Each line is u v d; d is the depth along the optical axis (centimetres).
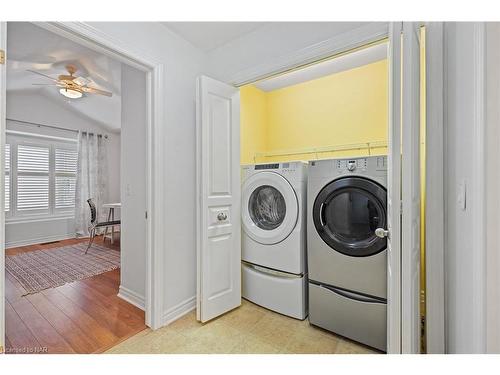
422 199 152
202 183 189
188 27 194
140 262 219
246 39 203
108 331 179
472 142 88
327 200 177
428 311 132
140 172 219
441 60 128
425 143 133
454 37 115
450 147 122
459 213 107
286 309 200
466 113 97
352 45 154
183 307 204
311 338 171
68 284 268
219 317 199
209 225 192
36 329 181
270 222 227
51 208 499
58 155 512
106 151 573
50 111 488
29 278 285
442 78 128
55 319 196
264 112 339
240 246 219
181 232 204
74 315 202
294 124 319
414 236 108
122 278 238
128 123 230
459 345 108
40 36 260
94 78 362
